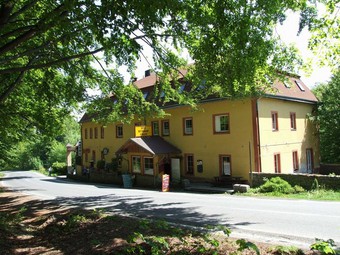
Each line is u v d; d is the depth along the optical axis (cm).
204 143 2481
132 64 1205
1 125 1741
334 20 987
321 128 2873
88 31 905
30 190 2592
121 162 3275
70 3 616
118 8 613
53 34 918
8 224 993
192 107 1641
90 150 4228
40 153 8575
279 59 1173
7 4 790
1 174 5747
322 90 3469
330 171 2794
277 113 2391
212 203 1512
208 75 925
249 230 923
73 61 1351
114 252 634
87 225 887
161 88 1447
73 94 1541
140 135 2809
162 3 629
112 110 1731
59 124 1898
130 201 1703
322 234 856
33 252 720
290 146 2516
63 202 1725
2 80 1413
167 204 1536
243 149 2222
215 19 762
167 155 2712
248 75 880
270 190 1802
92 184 3139
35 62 1238
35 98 1780
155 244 586
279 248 578
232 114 2288
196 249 598
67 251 698
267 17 812
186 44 984
